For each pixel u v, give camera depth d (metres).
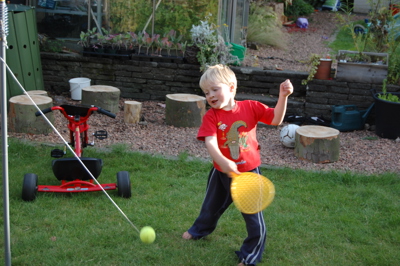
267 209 4.76
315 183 5.48
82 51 8.95
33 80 8.24
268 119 3.50
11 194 4.87
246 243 3.71
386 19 8.43
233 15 10.33
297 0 17.67
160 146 6.65
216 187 3.82
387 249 4.05
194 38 8.69
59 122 7.54
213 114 3.47
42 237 4.03
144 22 9.21
